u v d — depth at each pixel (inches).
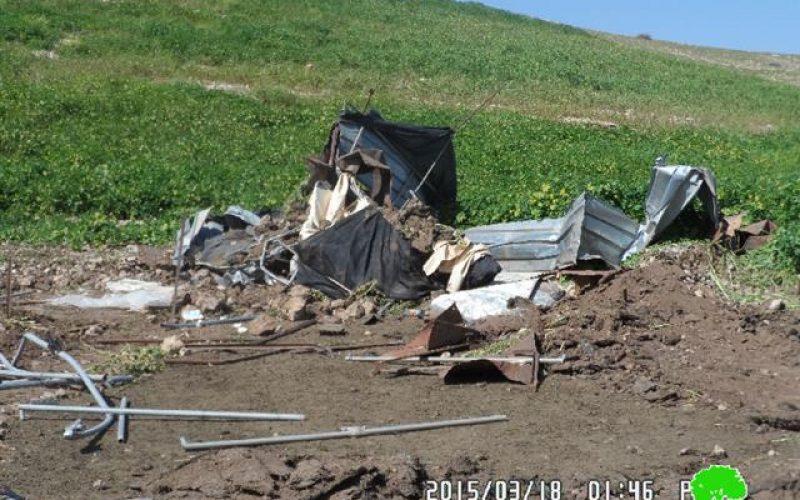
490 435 304.8
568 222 498.6
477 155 856.9
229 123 949.8
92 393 326.3
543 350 373.7
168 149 824.3
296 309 424.8
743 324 411.5
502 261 502.0
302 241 463.8
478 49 1635.1
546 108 1269.7
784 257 498.3
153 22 1402.6
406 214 507.2
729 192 644.7
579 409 328.5
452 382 353.1
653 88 1577.3
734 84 1753.2
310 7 1731.1
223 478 267.9
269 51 1376.7
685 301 431.8
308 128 968.9
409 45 1558.8
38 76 1083.9
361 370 365.4
